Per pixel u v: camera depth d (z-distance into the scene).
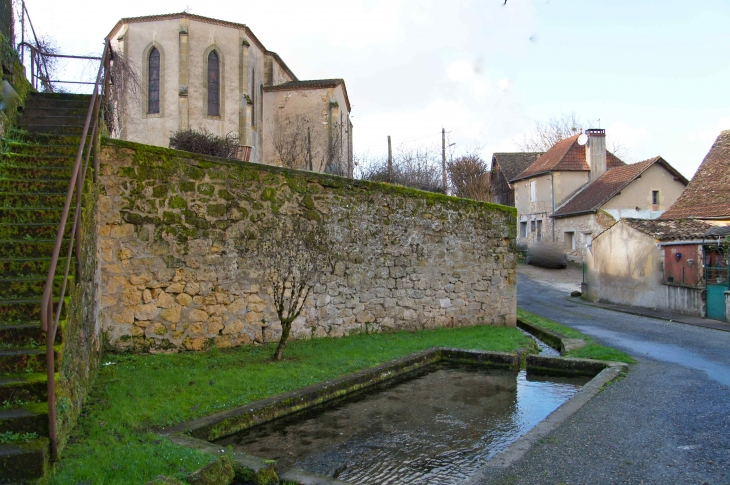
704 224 19.19
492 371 9.25
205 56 22.67
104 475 3.92
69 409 4.60
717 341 11.81
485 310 13.56
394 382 8.41
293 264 10.01
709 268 16.33
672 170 31.55
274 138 25.69
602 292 22.06
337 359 8.69
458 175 34.91
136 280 8.28
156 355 8.30
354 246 11.08
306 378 7.43
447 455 5.38
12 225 5.76
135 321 8.27
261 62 26.09
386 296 11.66
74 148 7.19
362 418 6.52
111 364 7.54
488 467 4.61
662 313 17.61
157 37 22.31
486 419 6.54
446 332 12.09
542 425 5.75
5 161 6.79
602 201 30.94
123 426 5.13
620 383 7.67
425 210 12.41
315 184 10.43
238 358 8.42
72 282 4.98
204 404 6.06
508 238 14.03
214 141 16.92
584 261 23.78
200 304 8.87
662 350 10.57
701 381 7.80
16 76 7.95
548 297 23.70
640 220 20.73
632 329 13.91
